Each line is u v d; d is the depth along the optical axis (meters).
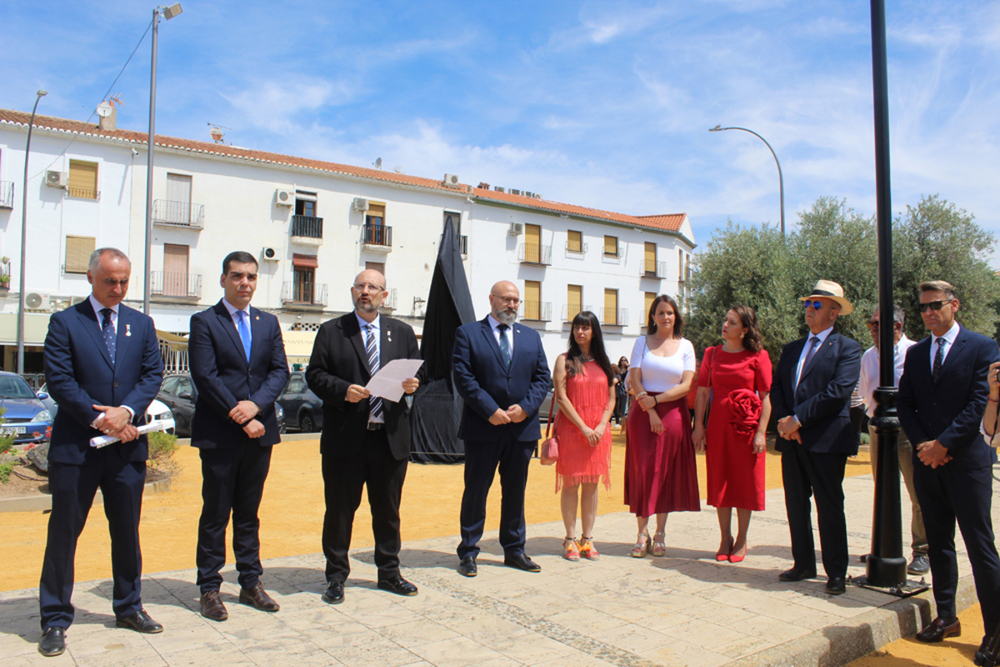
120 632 3.69
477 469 4.97
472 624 3.90
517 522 5.11
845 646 3.82
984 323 16.06
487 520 7.66
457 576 4.89
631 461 5.72
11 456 9.23
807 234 17.66
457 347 5.05
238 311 4.21
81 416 3.50
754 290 16.88
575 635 3.75
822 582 4.84
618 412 20.48
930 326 4.16
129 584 3.72
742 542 5.42
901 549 4.72
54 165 25.84
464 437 5.02
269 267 29.81
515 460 5.06
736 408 5.30
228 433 4.02
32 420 11.70
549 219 37.94
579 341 5.56
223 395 3.93
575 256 38.88
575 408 5.44
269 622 3.90
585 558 5.44
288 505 8.31
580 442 5.41
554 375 5.55
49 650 3.35
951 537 4.20
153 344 3.93
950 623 4.18
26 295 24.94
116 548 3.71
